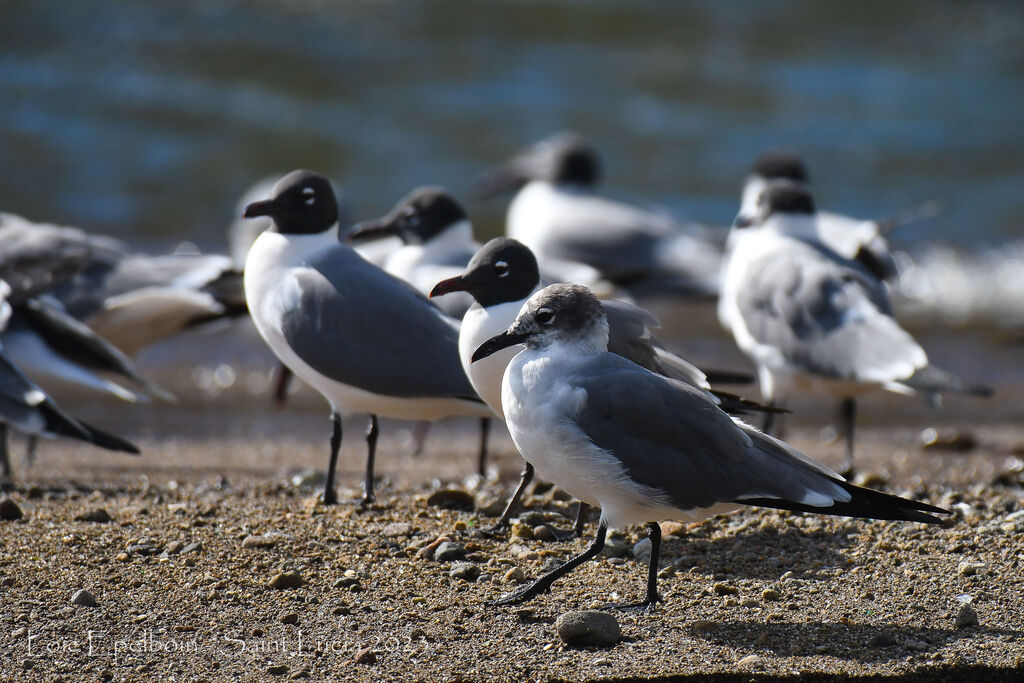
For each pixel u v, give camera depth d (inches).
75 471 521.3
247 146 1121.4
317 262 447.5
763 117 1270.9
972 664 320.8
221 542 394.3
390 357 432.8
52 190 1021.2
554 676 315.6
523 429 345.1
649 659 322.7
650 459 335.0
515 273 399.9
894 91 1357.0
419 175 1104.8
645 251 772.0
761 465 335.0
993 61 1454.2
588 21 1443.2
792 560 388.8
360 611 351.6
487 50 1355.8
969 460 563.2
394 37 1355.8
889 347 487.8
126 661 323.3
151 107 1166.3
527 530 410.0
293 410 695.7
